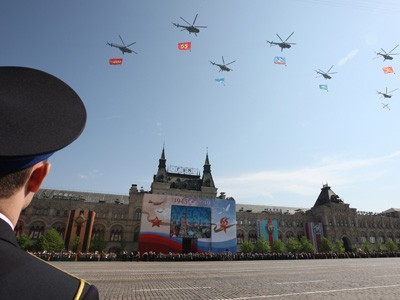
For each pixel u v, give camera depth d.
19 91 1.42
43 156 1.30
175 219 57.12
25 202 1.39
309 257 59.03
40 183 1.43
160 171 88.12
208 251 57.06
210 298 13.04
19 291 1.06
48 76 1.59
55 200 75.75
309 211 101.19
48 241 60.06
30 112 1.35
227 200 61.72
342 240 92.25
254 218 92.12
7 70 1.51
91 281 17.88
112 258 47.22
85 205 77.25
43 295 1.12
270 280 19.20
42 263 1.37
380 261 44.94
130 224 76.69
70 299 1.19
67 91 1.57
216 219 59.59
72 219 68.75
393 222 101.56
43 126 1.33
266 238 86.12
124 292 14.39
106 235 75.25
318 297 13.18
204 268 29.70
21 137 1.23
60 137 1.33
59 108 1.45
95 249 67.62
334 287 16.09
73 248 65.25
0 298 0.99
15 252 1.23
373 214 108.69
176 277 20.86
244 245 76.00
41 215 73.62
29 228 71.94
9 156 1.15
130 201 78.88
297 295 13.66
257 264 37.47
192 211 58.62
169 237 55.56
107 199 93.62
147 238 54.50
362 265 34.25
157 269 28.09
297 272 24.80
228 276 21.62
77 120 1.46
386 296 13.54
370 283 17.73
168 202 57.81
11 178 1.24
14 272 1.12
